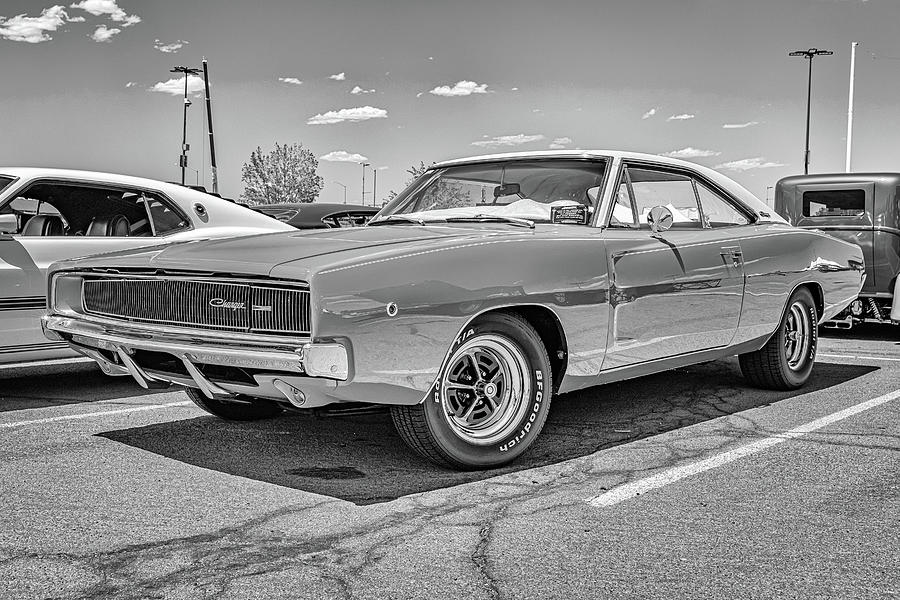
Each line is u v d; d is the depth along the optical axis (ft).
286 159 258.57
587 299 14.67
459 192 17.37
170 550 10.67
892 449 15.46
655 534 11.25
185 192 22.72
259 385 12.70
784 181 35.55
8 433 16.52
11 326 18.99
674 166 17.88
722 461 14.69
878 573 10.06
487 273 13.33
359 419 17.69
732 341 18.28
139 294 13.98
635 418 17.84
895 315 29.99
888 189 32.73
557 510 12.17
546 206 16.22
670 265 16.28
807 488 13.23
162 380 14.32
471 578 9.87
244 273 12.36
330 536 11.14
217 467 14.29
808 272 20.13
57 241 19.85
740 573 10.04
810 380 22.26
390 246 12.99
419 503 12.46
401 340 12.42
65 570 10.05
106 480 13.52
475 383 13.87
